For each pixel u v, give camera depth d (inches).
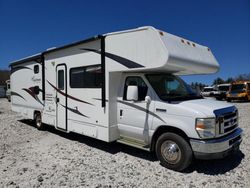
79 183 179.0
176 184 178.4
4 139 308.5
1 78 2053.4
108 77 241.6
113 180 184.7
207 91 1449.3
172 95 223.6
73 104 286.7
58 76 309.9
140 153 249.0
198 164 216.8
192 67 224.2
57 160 228.1
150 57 208.1
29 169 205.5
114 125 246.8
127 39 225.0
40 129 362.9
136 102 228.2
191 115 190.1
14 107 440.8
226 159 229.0
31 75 373.7
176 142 198.5
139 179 186.7
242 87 1006.4
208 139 187.0
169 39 210.1
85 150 259.8
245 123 422.3
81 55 272.8
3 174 195.2
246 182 181.5
